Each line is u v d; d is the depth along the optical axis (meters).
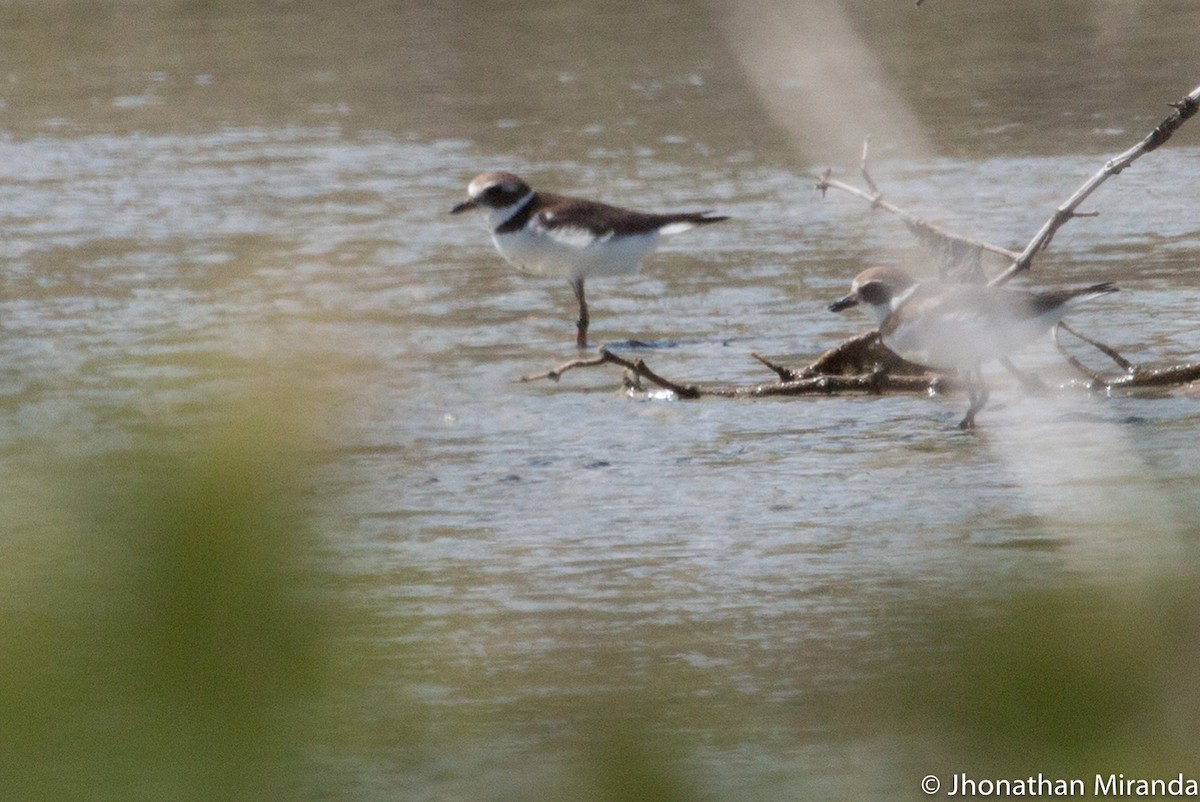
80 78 35.50
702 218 17.73
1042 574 3.66
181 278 19.55
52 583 2.20
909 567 9.54
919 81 32.53
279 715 2.20
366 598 3.05
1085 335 15.76
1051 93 30.77
